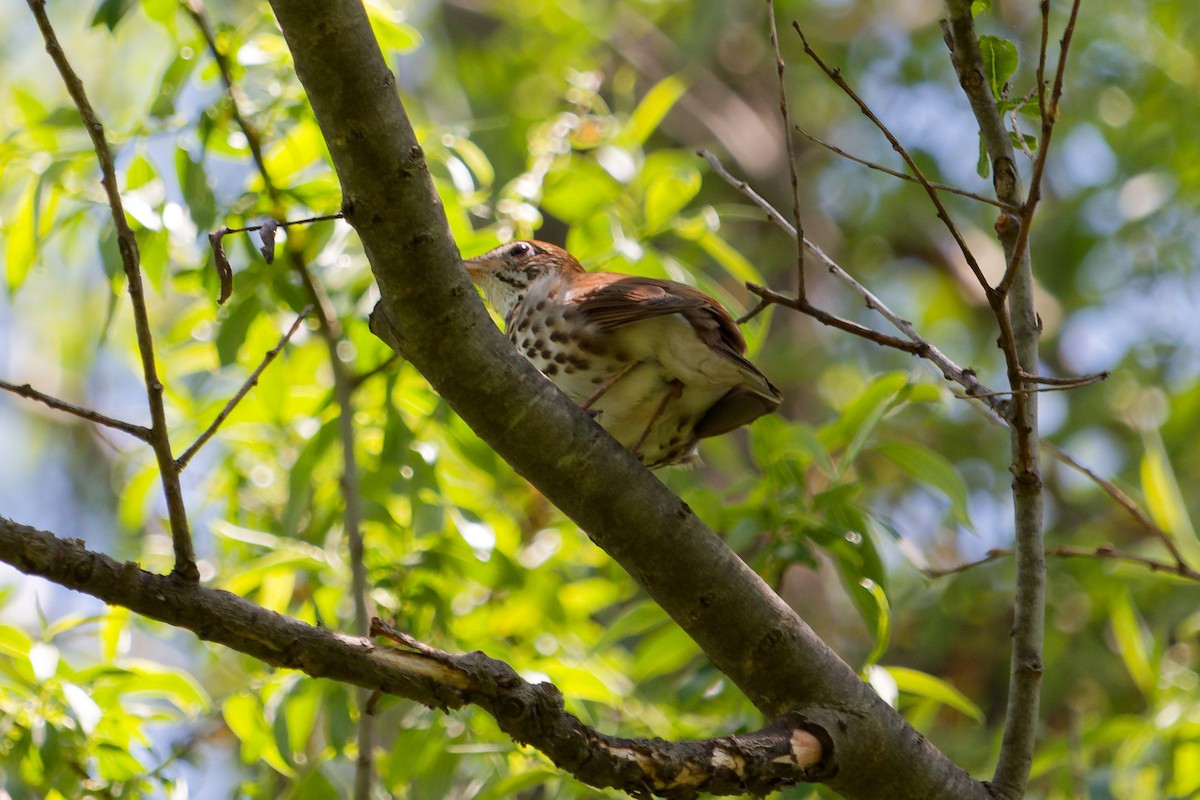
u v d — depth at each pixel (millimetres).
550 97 17828
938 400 9516
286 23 5586
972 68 7344
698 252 15078
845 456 9047
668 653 9672
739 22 20688
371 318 6289
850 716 6715
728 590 6664
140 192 9812
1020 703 7270
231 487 11289
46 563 5141
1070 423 17250
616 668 11414
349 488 9539
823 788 8719
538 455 6387
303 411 11305
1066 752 10477
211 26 10164
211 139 10055
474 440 10422
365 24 5668
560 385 8430
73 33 17203
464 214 10789
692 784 6004
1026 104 7391
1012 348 6664
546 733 5707
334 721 9312
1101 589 14180
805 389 18125
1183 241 17594
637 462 6547
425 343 6141
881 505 17438
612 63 20438
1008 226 7441
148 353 5375
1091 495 16656
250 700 9609
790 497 9492
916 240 19828
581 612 11688
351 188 5828
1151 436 12008
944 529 17047
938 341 19859
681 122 19938
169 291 14375
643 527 6520
